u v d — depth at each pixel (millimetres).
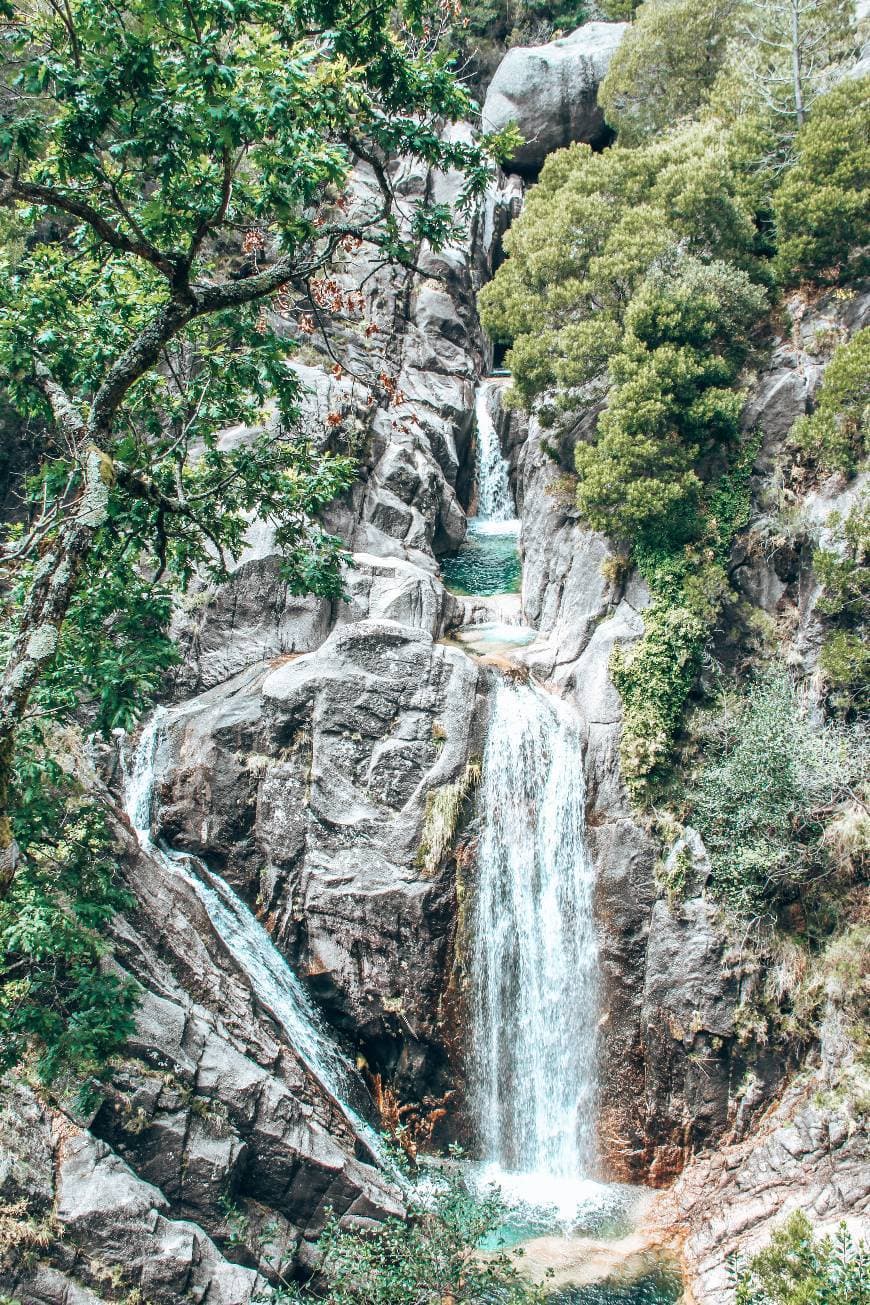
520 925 19922
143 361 8562
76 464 8633
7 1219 12047
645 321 22234
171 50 9078
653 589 21656
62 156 8805
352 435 26375
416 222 10797
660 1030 18688
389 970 19281
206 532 11320
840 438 20625
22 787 12477
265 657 22375
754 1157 16938
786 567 21500
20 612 11492
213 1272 13062
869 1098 15906
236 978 17047
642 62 32625
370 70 10484
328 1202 15031
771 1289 10383
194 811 20547
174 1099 14211
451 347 33406
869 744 19172
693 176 23484
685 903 18984
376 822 19766
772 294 24375
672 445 22000
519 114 40188
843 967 17406
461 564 29750
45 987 13680
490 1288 12656
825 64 28516
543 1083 19516
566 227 24328
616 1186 18406
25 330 10984
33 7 9859
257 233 11445
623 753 20438
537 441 29016
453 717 20297
